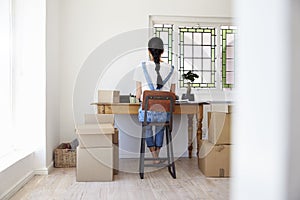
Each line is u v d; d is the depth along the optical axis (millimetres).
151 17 4312
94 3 4176
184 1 4297
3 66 3016
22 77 3277
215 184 2918
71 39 4145
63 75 4129
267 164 486
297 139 438
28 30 3277
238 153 575
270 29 475
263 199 495
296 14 438
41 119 3291
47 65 3377
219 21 4414
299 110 436
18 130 3270
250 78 526
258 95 505
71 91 4137
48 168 3348
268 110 482
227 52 4480
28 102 3283
